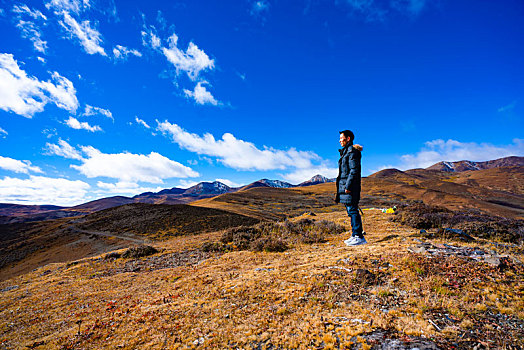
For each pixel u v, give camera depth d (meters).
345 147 8.84
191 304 7.13
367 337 3.98
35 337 7.60
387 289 5.73
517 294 4.85
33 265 61.28
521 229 11.96
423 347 3.45
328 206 118.75
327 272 7.35
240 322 5.45
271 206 119.25
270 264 10.32
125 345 5.40
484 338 3.56
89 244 68.25
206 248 19.42
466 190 174.12
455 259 6.77
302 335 4.40
